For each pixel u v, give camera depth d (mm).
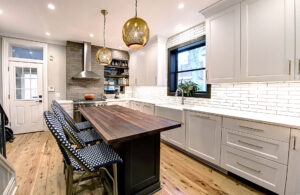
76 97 4160
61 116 1510
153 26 3008
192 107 2705
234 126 1820
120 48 4695
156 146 1607
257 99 2084
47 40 3848
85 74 3891
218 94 2600
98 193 1606
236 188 1697
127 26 1598
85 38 3744
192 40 3025
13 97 3586
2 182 1480
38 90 3854
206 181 1825
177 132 2680
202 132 2229
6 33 3381
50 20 2748
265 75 1701
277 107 1889
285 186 1422
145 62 4055
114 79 5000
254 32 1784
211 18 2283
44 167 2109
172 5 2238
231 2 2004
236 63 1970
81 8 2336
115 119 1767
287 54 1529
